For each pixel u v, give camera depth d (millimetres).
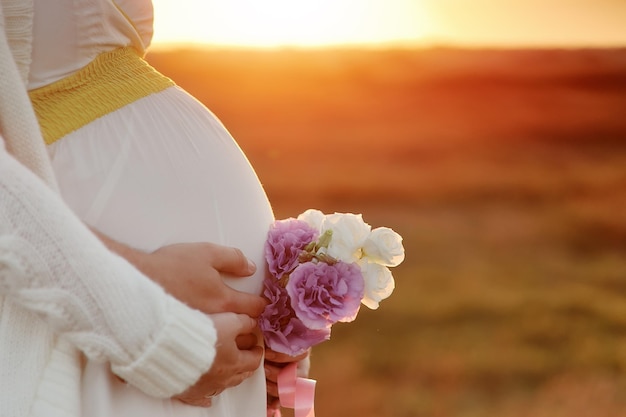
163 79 1931
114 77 1812
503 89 39781
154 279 1640
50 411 1487
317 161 26969
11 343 1492
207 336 1497
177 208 1781
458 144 30172
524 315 11805
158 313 1454
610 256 16422
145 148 1780
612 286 14102
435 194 22531
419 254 16547
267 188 23500
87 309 1419
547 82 41375
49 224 1413
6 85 1544
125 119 1785
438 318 11867
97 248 1443
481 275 14562
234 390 1846
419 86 39156
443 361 9547
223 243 1853
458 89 39312
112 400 1589
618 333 10930
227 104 34531
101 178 1704
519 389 8711
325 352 10219
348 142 30156
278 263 1918
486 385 8883
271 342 1870
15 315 1500
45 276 1405
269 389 2059
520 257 16281
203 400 1691
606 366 9453
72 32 1729
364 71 39156
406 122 34125
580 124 34281
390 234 1956
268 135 30594
